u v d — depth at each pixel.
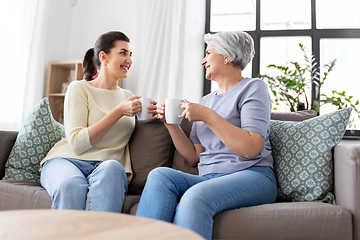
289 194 1.25
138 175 1.51
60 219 0.62
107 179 1.15
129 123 1.57
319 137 1.25
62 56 3.47
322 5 3.13
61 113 3.24
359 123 2.85
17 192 1.31
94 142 1.38
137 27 3.23
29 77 3.02
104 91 1.58
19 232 0.53
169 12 3.10
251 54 1.40
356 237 1.02
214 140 1.30
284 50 3.19
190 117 1.19
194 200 0.95
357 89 2.96
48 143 1.56
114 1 3.43
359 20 3.05
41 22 3.08
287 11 3.26
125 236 0.53
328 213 1.01
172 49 3.04
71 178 1.17
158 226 0.59
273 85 2.66
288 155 1.30
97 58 1.62
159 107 1.43
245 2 3.37
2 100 2.81
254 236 1.00
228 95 1.35
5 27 2.83
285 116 1.62
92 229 0.56
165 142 1.56
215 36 1.38
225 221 1.01
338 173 1.16
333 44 3.08
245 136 1.14
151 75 3.04
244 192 1.08
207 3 3.39
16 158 1.51
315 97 2.90
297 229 1.00
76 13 3.54
